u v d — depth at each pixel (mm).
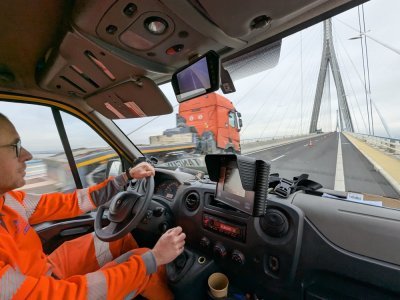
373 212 935
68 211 1174
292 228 1054
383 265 852
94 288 671
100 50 1106
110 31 976
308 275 1039
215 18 830
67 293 625
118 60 1171
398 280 824
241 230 1216
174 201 1614
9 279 587
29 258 881
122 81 1416
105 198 1283
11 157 789
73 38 1064
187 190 1542
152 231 1583
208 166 1285
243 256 1210
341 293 991
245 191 1052
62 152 2115
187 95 1287
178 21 899
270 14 807
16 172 813
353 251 920
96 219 1278
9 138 784
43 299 591
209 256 1386
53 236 1668
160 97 1418
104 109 1900
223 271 1382
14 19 1050
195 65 1117
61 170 2111
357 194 1068
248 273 1211
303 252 1038
